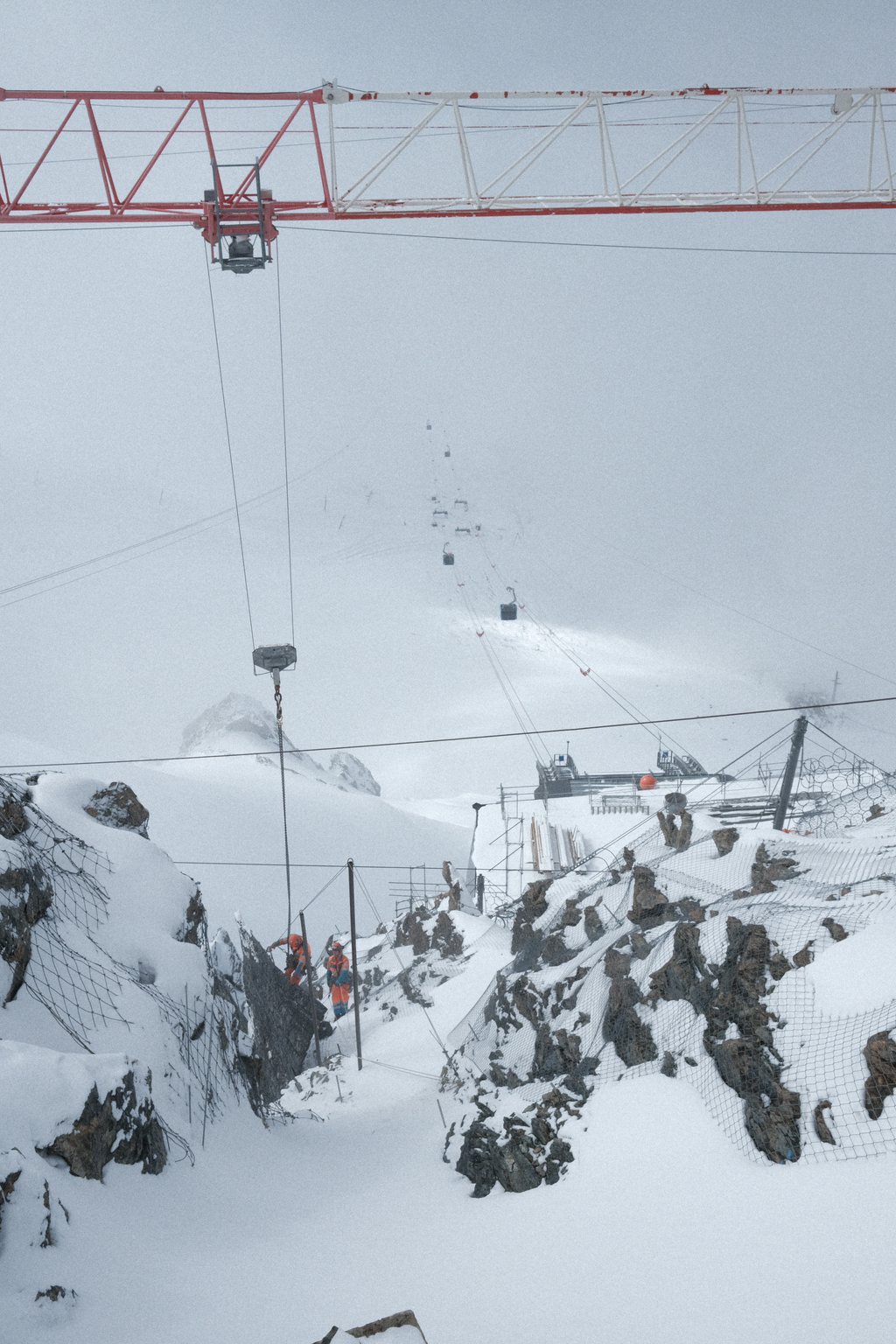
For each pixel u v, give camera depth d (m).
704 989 12.59
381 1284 8.30
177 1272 7.98
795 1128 9.64
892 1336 6.68
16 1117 8.30
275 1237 9.91
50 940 12.43
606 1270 8.36
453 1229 9.98
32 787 17.61
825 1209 8.45
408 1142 15.01
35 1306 6.50
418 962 31.44
